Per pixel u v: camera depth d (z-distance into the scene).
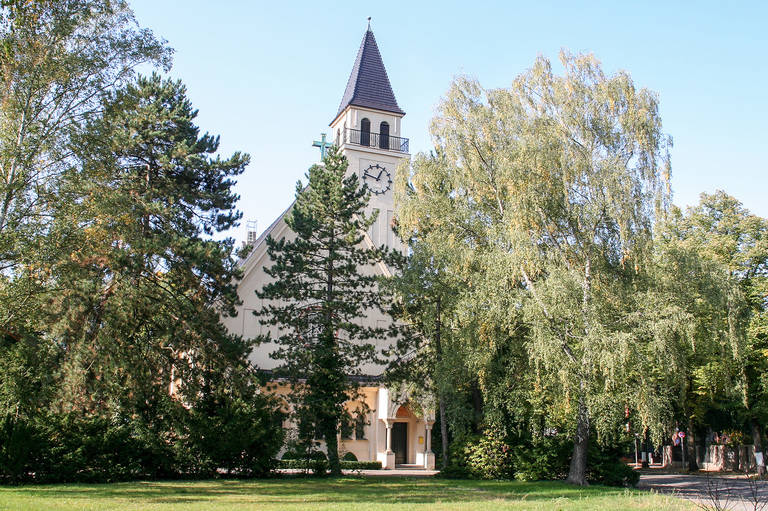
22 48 20.70
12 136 21.41
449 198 31.70
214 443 27.22
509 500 21.05
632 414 25.86
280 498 20.69
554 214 26.25
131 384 24.73
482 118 29.31
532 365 27.08
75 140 22.16
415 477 30.80
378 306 33.81
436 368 29.44
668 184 26.17
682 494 25.52
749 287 39.84
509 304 26.27
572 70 27.95
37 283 22.67
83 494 20.16
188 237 28.16
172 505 17.70
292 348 32.16
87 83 22.73
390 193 49.44
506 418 30.31
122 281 24.48
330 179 33.22
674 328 23.56
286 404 31.81
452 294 30.05
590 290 25.42
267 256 40.97
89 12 22.41
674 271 26.02
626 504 19.83
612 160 25.67
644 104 26.66
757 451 40.88
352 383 32.47
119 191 24.83
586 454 27.45
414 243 32.72
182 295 27.23
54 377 22.30
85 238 22.81
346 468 38.59
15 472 22.66
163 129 28.88
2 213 20.97
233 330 39.22
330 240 33.09
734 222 41.97
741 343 26.34
